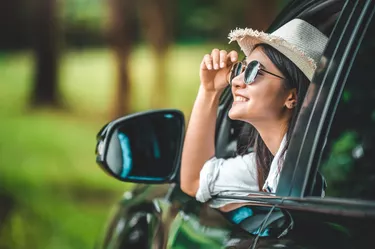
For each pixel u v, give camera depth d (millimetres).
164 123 2971
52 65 22016
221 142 2906
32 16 22344
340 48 2365
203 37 27031
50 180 12047
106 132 2898
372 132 3408
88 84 25250
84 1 30250
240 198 2475
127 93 19219
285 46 2406
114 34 19125
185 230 2703
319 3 2789
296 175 2285
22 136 17016
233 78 2553
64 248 8508
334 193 3395
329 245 2012
